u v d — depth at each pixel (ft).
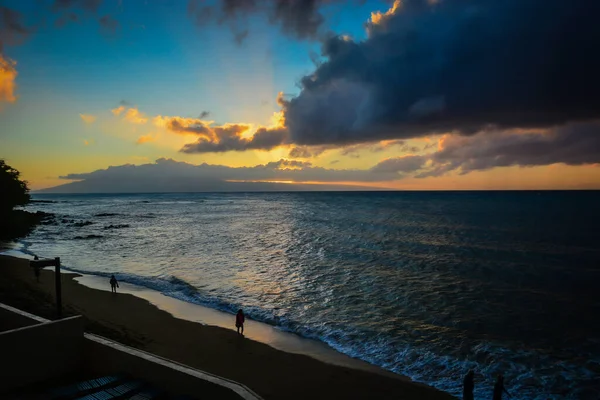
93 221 261.85
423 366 47.50
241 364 46.85
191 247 146.20
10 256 123.44
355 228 201.98
